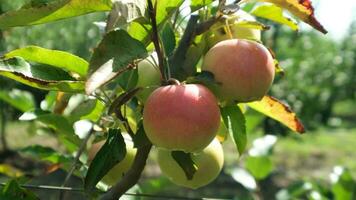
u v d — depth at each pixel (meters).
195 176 0.84
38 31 3.97
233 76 0.73
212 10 0.85
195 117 0.69
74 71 0.80
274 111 0.88
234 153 4.88
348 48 6.63
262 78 0.74
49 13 0.71
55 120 1.07
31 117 1.05
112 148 0.76
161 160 0.86
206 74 0.73
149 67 0.78
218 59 0.74
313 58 6.18
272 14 0.86
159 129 0.69
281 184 3.92
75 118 0.99
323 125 7.13
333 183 1.46
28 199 0.82
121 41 0.65
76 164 1.00
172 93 0.70
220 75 0.74
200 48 0.79
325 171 4.96
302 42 5.91
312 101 5.66
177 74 0.77
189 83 0.74
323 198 1.52
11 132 4.76
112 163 0.75
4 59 0.74
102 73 0.63
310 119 5.86
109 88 0.99
